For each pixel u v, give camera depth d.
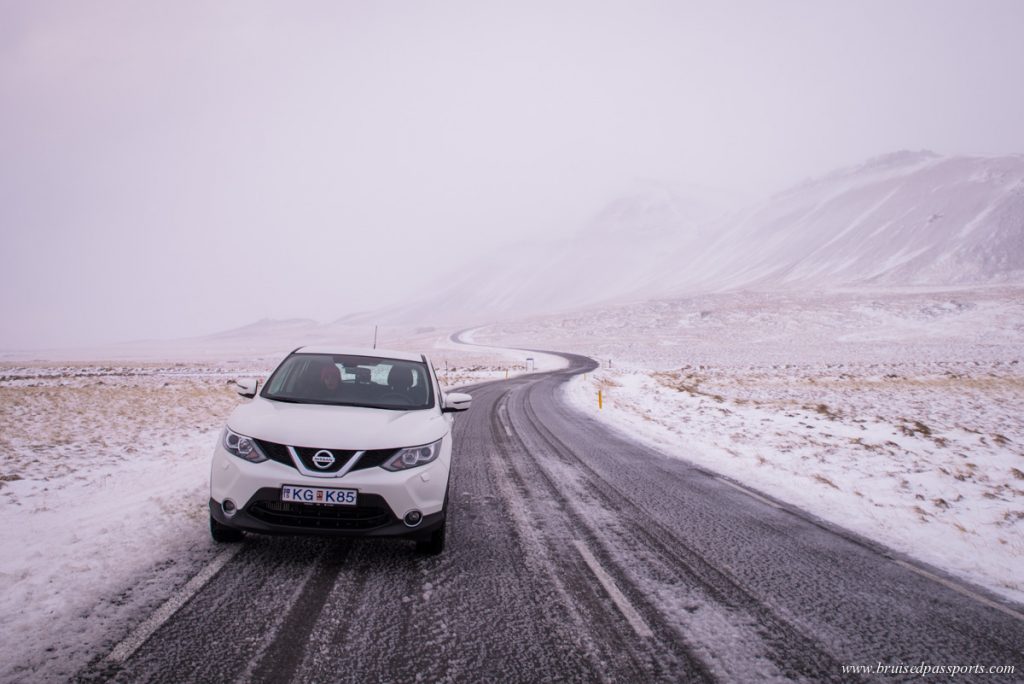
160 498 5.54
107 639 2.73
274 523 3.68
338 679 2.52
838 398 22.20
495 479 7.32
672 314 120.12
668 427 14.59
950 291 116.50
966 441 12.45
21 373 39.97
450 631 3.06
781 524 6.04
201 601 3.21
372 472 3.76
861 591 4.16
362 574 3.77
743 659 2.97
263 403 4.50
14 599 3.12
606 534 5.16
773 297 129.25
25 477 6.35
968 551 5.52
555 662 2.79
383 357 5.49
